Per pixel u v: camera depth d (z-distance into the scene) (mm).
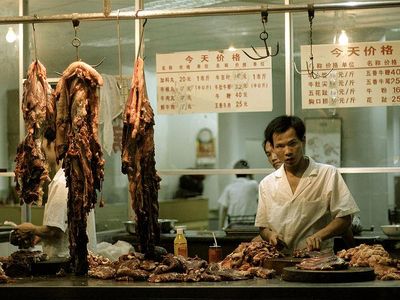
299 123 4492
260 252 4090
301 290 3408
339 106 5359
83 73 4047
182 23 6594
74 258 3994
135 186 4055
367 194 6402
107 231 6312
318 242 4230
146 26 6598
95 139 4035
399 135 6379
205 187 11461
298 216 4609
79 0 6285
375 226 6406
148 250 4066
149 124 4062
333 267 3615
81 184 3973
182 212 9844
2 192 7098
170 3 6090
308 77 5398
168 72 5590
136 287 3516
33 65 4293
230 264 4133
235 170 5621
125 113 4082
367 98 5328
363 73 5328
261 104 5469
